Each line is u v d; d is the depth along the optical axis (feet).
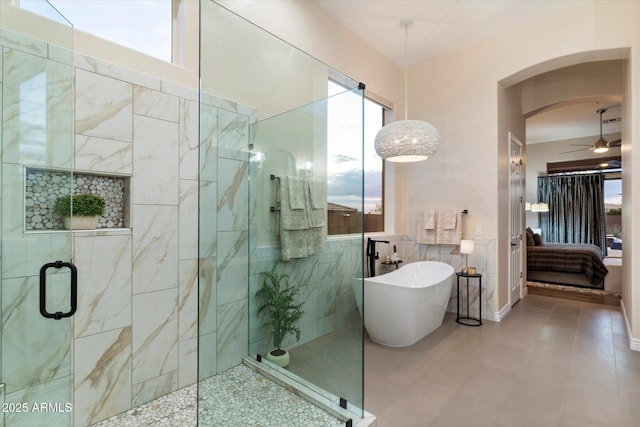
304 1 10.27
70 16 6.29
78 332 5.88
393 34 12.44
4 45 4.93
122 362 6.44
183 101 7.40
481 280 12.63
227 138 7.64
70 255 5.42
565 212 26.84
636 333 9.50
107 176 6.45
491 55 12.62
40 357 5.23
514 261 14.64
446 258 13.65
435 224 13.69
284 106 8.90
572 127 23.12
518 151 15.66
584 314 12.99
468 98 13.23
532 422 6.16
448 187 13.71
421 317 10.00
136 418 6.25
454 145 13.61
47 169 5.27
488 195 12.62
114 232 6.34
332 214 8.50
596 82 14.57
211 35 7.43
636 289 9.50
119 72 6.41
